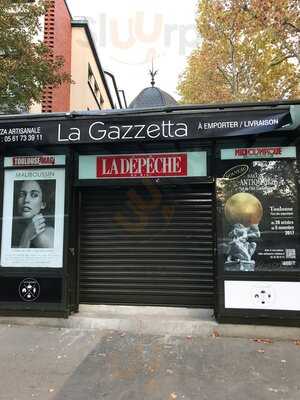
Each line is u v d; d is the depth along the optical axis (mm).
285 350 6148
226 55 26109
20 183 7648
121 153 7527
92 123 7102
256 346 6305
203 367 5547
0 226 7598
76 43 23609
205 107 6824
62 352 6062
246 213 6957
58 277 7344
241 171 7027
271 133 6957
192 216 7648
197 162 7309
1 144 7379
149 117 6973
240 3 18391
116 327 7039
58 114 7207
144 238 7758
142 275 7707
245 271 6855
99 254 7844
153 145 7457
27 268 7441
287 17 16125
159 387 4988
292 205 6863
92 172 7574
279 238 6848
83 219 7945
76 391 4887
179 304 7562
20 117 7309
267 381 5148
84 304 7797
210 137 6828
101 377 5254
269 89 24344
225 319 6832
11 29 10945
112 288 7762
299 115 6578
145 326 6949
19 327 7172
